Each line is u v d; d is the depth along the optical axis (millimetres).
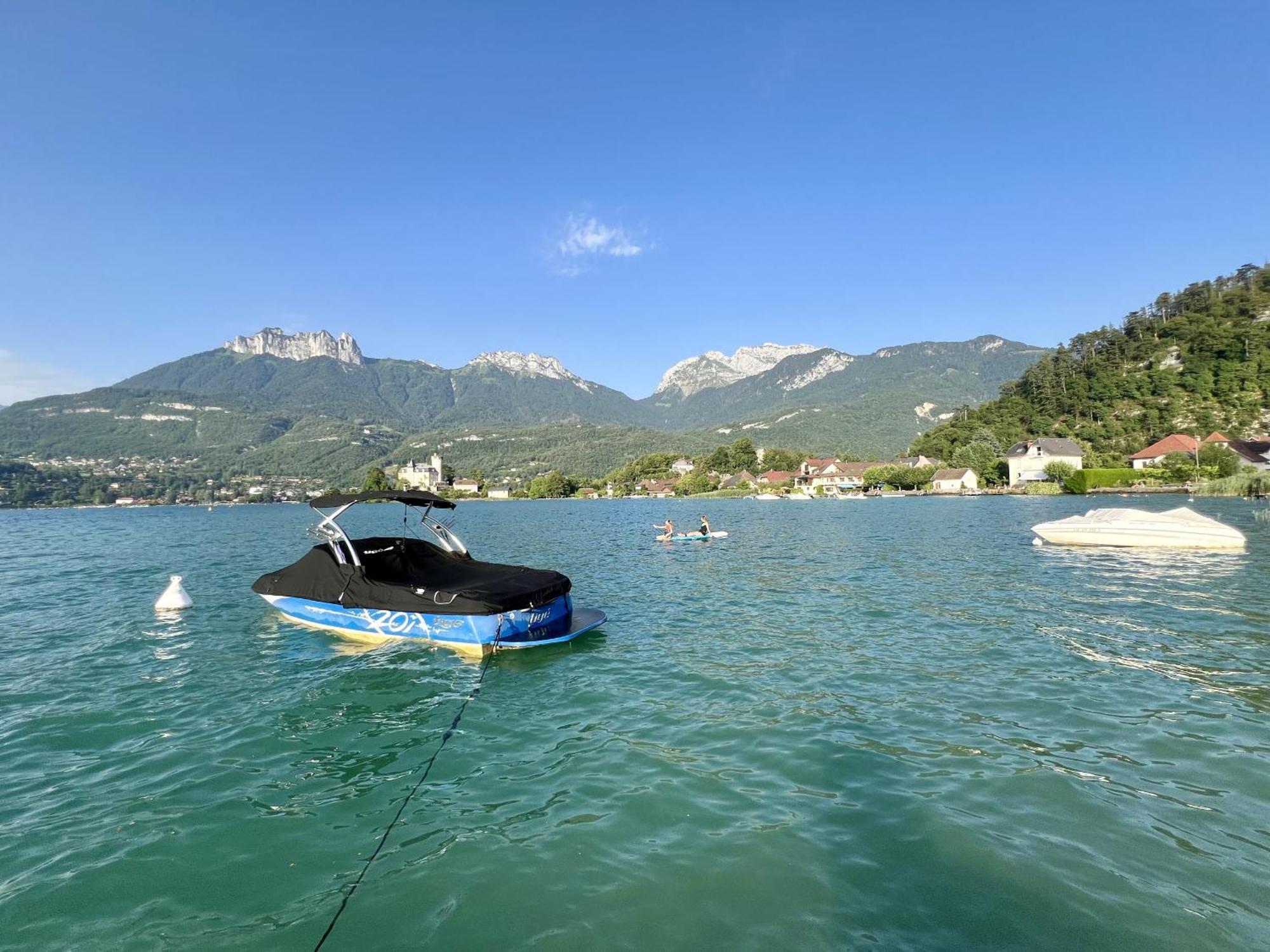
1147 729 8555
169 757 8305
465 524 60969
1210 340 138750
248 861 5906
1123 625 14539
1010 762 7629
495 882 5508
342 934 4883
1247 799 6645
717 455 176875
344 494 16250
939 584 20547
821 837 6098
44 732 9203
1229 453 91375
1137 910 4938
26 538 49000
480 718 9555
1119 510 31297
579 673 11758
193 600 19719
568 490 173750
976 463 126875
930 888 5277
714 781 7340
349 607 14438
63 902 5344
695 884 5402
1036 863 5590
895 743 8273
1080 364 162500
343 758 8227
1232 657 11906
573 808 6785
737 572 24281
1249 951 4469
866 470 142000
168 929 5000
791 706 9695
